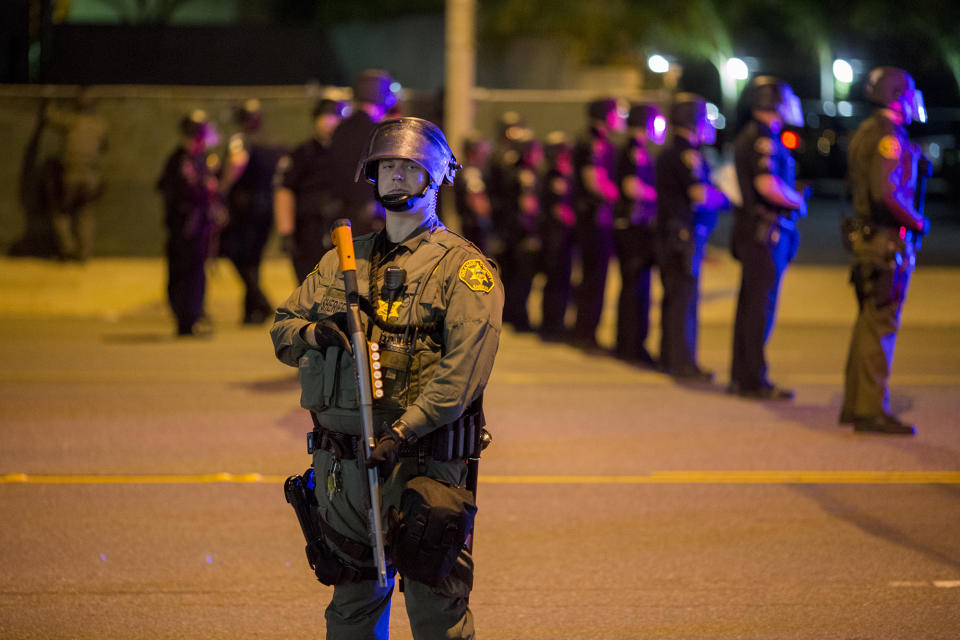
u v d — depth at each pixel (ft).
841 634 47.60
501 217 132.77
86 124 171.53
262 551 57.36
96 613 49.39
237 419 85.87
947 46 358.43
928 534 60.64
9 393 94.48
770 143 91.66
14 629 47.60
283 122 176.86
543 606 50.57
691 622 48.80
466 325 34.96
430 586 34.81
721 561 56.34
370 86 82.58
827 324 141.90
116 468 72.23
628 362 112.68
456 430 35.45
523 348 122.01
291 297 38.34
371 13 258.57
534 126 167.53
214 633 47.52
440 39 223.30
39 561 55.67
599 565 55.67
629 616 49.42
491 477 71.05
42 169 173.78
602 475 71.56
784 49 396.37
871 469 73.20
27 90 175.94
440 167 36.55
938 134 351.25
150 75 237.45
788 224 93.61
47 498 65.77
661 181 102.53
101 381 99.86
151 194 179.42
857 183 80.18
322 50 239.09
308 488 37.37
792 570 55.11
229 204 131.23
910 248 80.79
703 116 101.50
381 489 35.27
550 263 125.29
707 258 184.24
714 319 146.41
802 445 79.25
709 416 88.53
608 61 246.06
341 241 35.86
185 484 68.85
